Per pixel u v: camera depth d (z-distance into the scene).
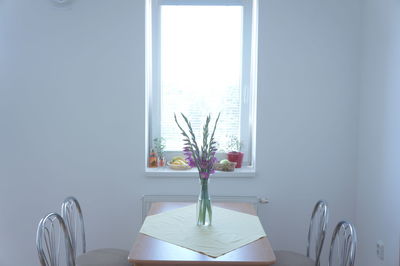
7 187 2.52
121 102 2.45
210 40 2.60
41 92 2.45
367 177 2.31
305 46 2.41
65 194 2.51
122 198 2.50
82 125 2.47
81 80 2.44
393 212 1.99
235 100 2.64
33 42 2.43
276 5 2.39
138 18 2.41
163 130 2.67
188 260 1.44
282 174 2.48
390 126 2.02
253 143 2.61
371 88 2.25
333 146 2.46
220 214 2.04
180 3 2.57
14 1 2.41
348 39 2.41
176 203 2.24
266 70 2.42
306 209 2.50
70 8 2.41
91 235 2.53
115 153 2.48
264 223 2.52
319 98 2.44
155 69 2.62
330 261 1.73
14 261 2.57
